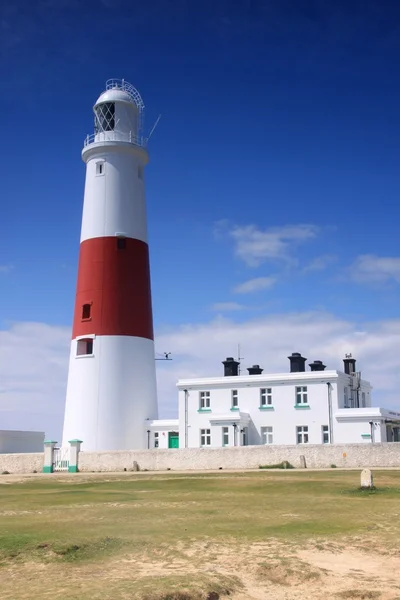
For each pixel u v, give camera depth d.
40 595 11.80
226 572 13.60
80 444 45.50
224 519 19.33
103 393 47.62
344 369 52.75
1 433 55.59
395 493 24.72
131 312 49.06
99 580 12.85
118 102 52.19
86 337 48.53
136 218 50.88
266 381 48.50
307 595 12.44
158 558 14.69
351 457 39.00
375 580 13.18
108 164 51.06
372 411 45.53
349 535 16.73
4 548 15.43
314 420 46.94
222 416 47.62
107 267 49.22
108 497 25.94
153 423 48.47
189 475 36.69
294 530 17.39
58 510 21.97
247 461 40.81
